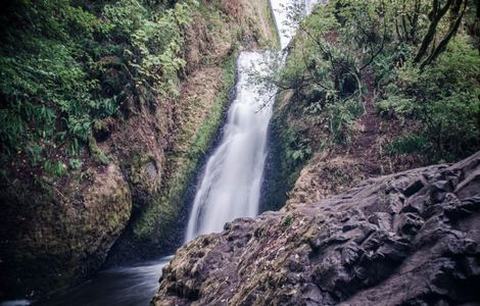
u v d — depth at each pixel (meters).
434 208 2.88
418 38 8.02
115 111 8.30
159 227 9.10
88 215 7.24
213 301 4.00
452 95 6.23
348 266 2.94
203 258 4.73
